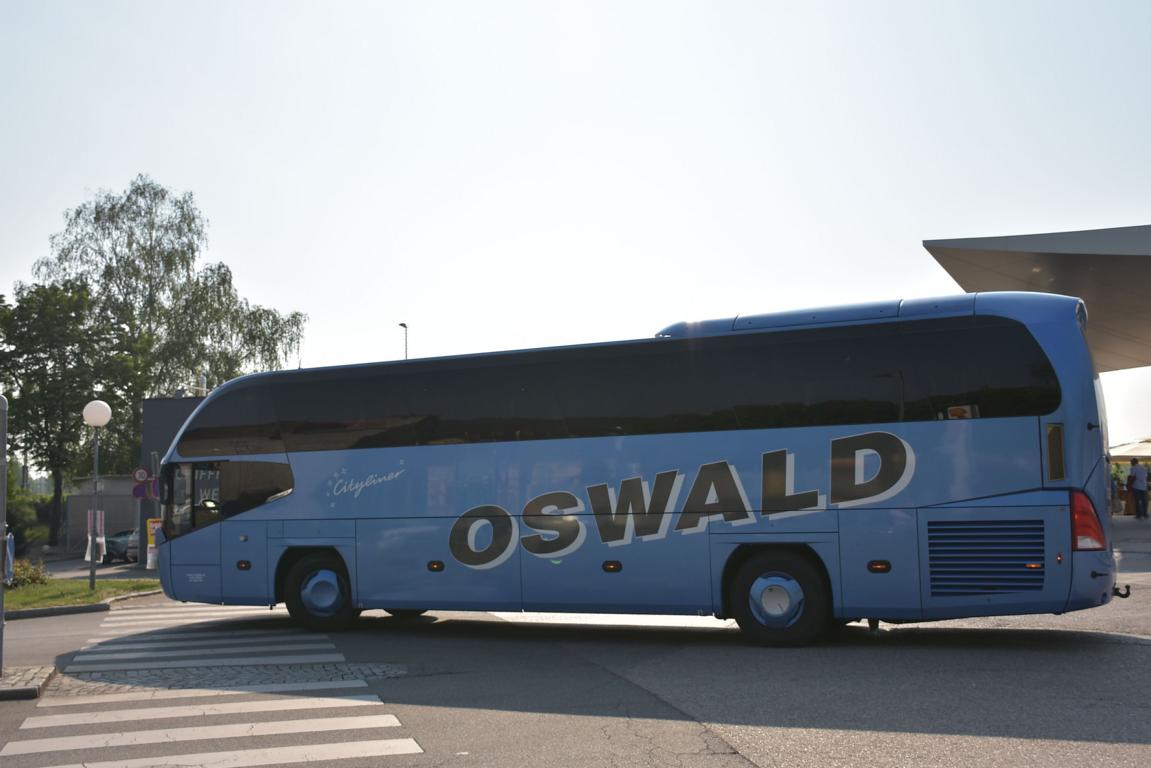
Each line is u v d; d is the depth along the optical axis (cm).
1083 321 1160
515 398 1382
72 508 5288
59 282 6078
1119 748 677
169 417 4150
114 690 1016
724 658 1138
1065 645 1148
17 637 1617
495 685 1003
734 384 1266
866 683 944
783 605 1210
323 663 1174
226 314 6081
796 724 782
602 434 1323
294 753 735
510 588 1354
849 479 1196
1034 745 691
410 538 1418
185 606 2062
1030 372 1143
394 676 1070
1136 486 3466
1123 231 2488
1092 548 1103
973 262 2691
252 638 1440
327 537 1468
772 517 1223
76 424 6156
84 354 6000
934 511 1158
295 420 1515
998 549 1131
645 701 895
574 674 1062
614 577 1296
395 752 729
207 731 814
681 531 1266
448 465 1405
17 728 844
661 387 1303
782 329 1259
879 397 1197
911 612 1161
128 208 6047
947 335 1182
